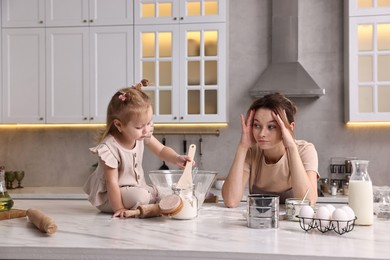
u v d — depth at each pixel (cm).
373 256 125
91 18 445
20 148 486
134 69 442
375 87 418
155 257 134
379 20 416
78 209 217
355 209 173
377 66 419
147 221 183
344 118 448
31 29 452
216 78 437
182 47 438
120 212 193
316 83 435
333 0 453
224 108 434
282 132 218
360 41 422
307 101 455
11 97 454
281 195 250
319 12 454
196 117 436
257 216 166
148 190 213
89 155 479
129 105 200
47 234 157
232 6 466
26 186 483
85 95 446
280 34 445
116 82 444
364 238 150
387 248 135
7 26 454
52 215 199
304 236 153
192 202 187
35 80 452
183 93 437
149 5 444
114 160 202
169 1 439
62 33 448
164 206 183
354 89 420
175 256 133
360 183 174
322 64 453
